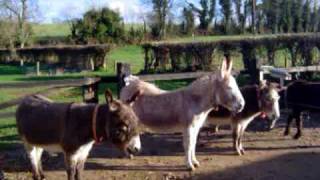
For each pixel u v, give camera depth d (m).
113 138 3.67
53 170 5.04
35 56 22.45
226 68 4.97
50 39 31.38
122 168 5.07
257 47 12.89
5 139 6.36
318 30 33.12
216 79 4.94
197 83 5.02
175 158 5.43
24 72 18.59
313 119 7.52
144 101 5.17
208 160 5.32
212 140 6.23
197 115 4.99
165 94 5.14
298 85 6.21
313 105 6.14
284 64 12.69
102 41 27.67
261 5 34.59
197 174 4.83
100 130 3.88
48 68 19.97
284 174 4.78
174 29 33.94
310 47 12.12
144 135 6.53
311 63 12.18
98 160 5.35
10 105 6.05
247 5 35.97
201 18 36.84
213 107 5.07
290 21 33.53
